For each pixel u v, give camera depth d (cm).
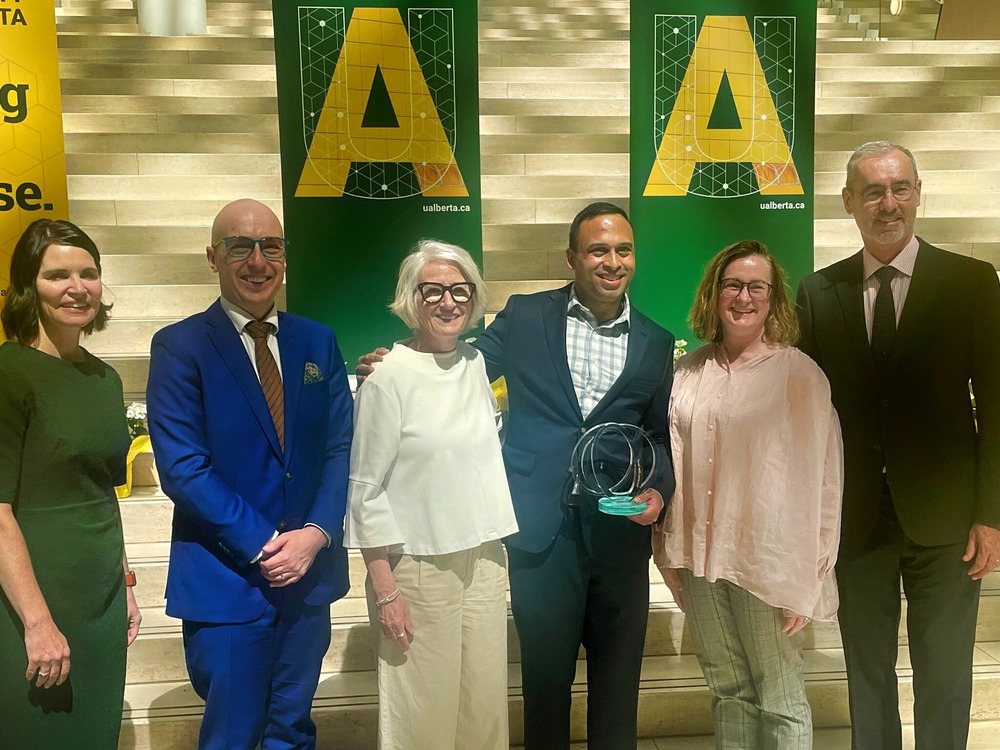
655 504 220
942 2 787
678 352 409
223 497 198
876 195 226
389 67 411
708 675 238
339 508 214
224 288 210
